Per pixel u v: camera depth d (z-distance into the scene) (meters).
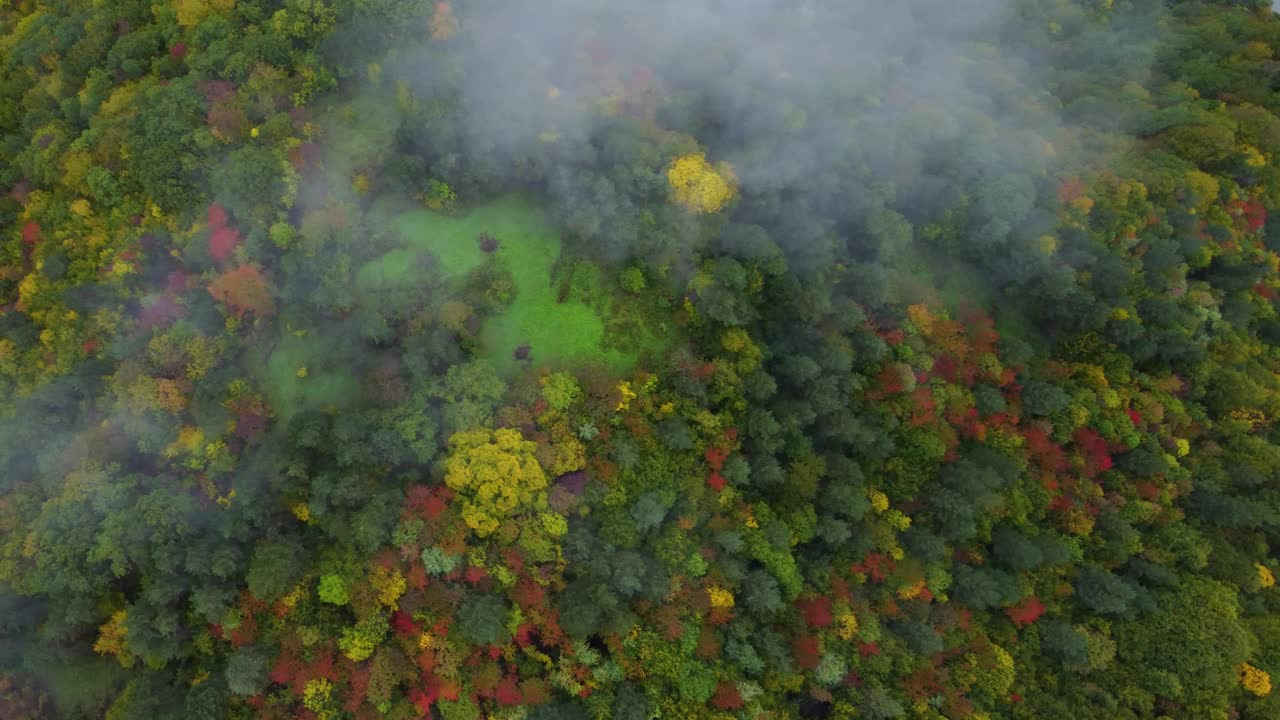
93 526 37.41
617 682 37.00
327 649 35.38
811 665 38.94
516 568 37.03
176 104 43.44
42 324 44.66
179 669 36.53
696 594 38.50
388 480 38.72
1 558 38.12
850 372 44.50
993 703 41.03
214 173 42.62
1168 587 44.66
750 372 43.53
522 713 35.34
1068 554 43.50
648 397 42.50
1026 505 44.97
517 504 37.78
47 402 40.84
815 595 40.31
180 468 39.41
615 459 40.34
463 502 37.44
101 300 43.41
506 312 45.03
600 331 45.31
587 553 38.00
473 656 35.72
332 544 37.50
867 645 39.97
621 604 37.69
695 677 36.72
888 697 39.12
